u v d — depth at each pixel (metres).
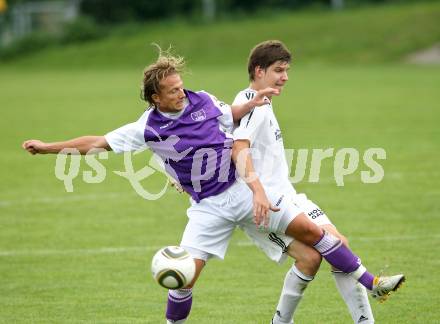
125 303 26.80
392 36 167.25
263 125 22.39
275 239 22.39
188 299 22.30
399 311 25.33
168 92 21.52
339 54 162.00
